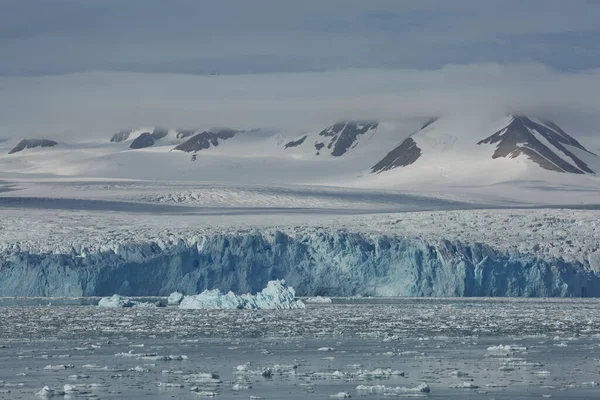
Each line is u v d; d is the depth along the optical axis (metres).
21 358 159.38
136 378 137.50
